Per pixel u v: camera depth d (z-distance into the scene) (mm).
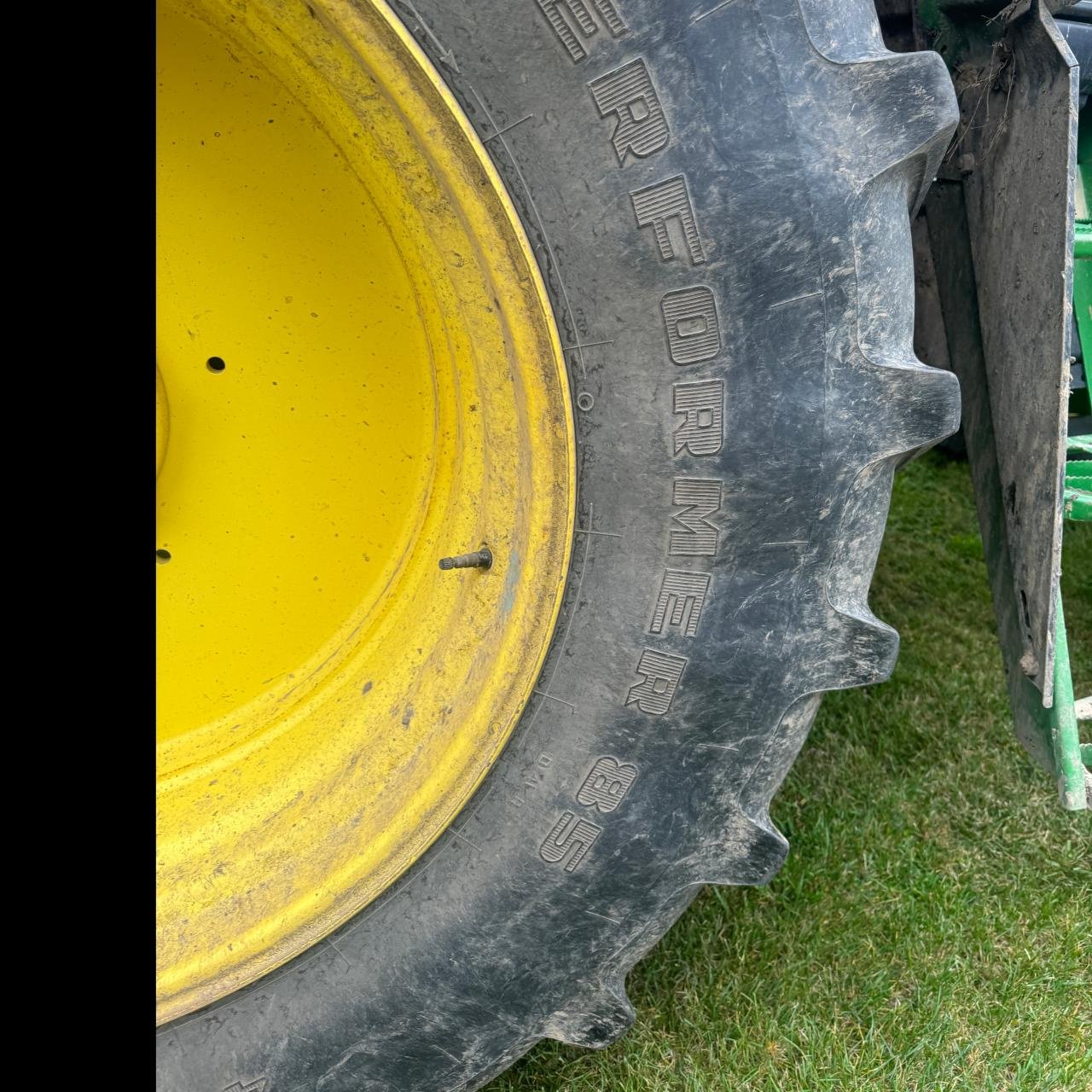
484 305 1367
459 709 1501
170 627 1686
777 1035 1961
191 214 1466
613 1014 1579
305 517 1662
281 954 1494
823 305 1332
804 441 1359
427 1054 1539
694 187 1271
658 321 1316
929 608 3527
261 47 1301
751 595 1408
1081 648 3271
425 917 1493
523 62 1231
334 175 1427
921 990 2053
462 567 1510
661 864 1494
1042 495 1795
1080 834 2482
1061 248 1669
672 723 1438
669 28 1238
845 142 1305
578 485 1381
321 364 1572
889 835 2479
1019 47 1718
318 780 1629
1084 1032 1979
